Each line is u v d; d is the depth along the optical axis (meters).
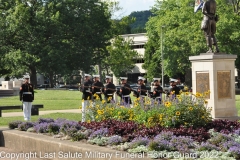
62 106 38.12
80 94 52.06
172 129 13.52
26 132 16.28
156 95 24.78
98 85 24.00
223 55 19.91
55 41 73.56
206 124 14.61
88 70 78.94
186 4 68.12
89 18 77.25
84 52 76.62
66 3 75.62
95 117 16.59
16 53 70.50
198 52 63.97
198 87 20.42
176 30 69.31
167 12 72.88
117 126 13.92
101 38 78.81
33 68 77.06
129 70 111.06
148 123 14.33
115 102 18.33
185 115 14.32
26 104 25.14
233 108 20.14
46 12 73.88
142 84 26.06
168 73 75.44
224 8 65.25
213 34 20.48
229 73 20.11
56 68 73.25
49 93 53.56
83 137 13.73
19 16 71.38
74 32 76.06
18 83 62.62
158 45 83.31
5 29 72.50
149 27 82.06
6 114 30.58
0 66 76.12
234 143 11.23
